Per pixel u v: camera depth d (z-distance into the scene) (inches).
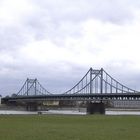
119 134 2397.9
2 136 2213.3
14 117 4685.0
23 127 2940.5
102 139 2119.8
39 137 2174.0
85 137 2198.6
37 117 4815.5
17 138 2119.8
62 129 2758.4
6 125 3174.2
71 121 3956.7
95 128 2891.2
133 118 4630.9
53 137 2180.1
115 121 3969.0
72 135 2299.5
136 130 2711.6
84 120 4178.2
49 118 4581.7
